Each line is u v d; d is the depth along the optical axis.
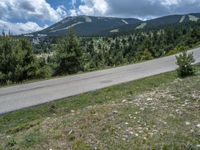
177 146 6.50
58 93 15.54
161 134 7.21
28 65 28.00
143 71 22.95
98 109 9.82
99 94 14.38
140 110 9.23
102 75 22.47
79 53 34.69
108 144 6.88
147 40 98.12
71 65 34.19
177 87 12.18
